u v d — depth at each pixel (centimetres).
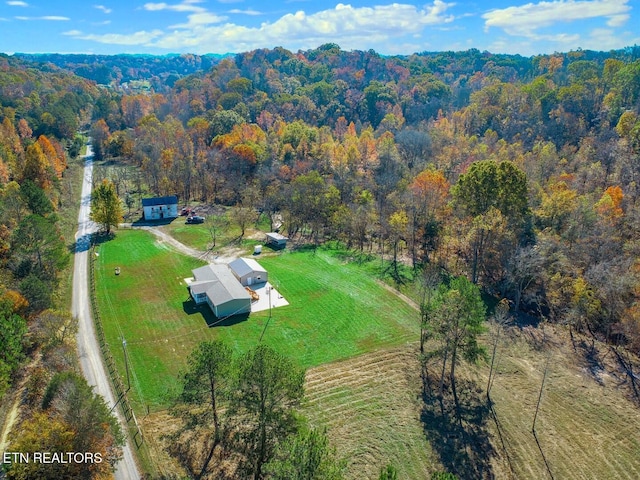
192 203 11256
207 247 8269
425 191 7938
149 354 5062
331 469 2606
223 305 5794
